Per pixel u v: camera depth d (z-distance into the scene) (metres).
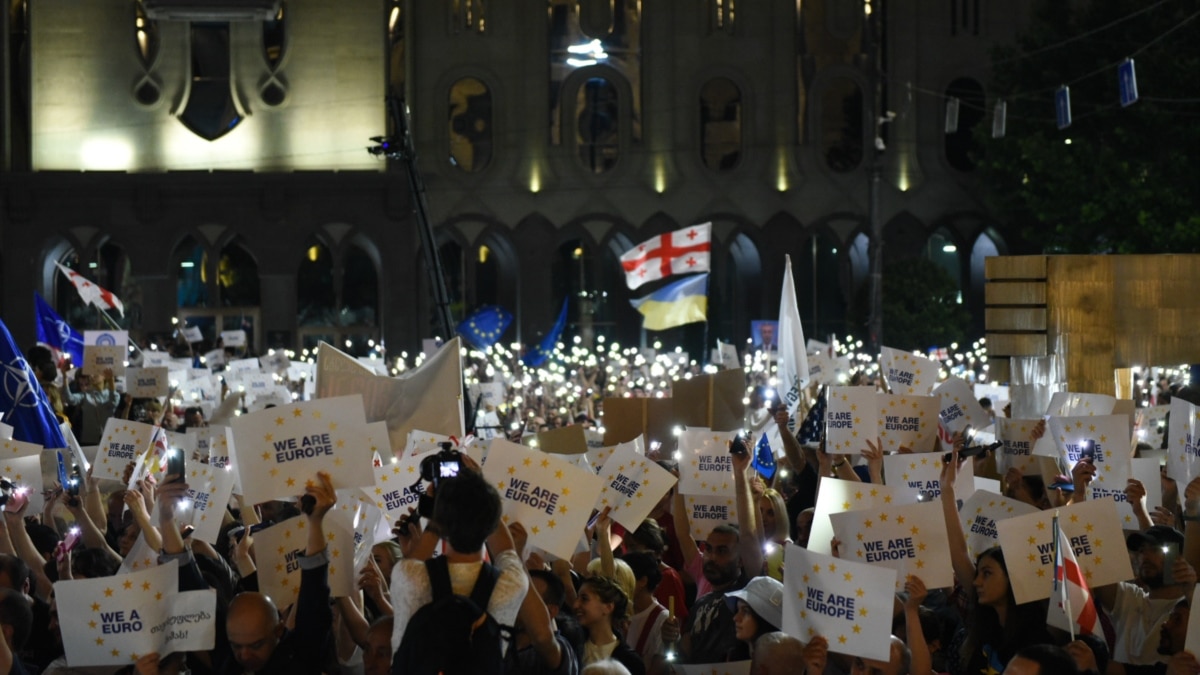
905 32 49.94
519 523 7.54
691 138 49.81
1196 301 19.88
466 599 6.08
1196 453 10.40
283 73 48.94
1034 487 11.85
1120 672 8.77
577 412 26.55
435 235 48.97
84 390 22.05
